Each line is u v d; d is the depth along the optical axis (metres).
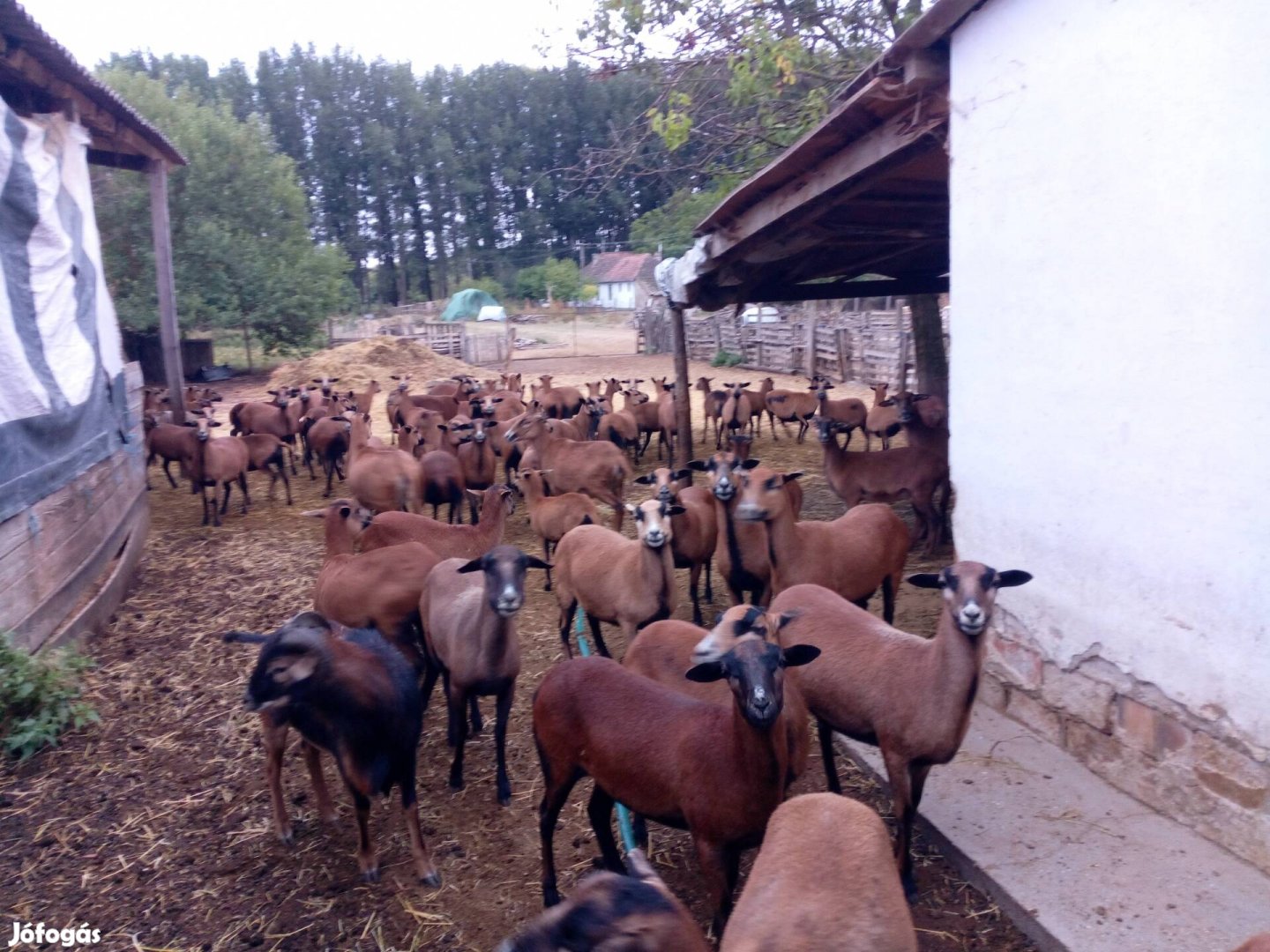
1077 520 4.97
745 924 2.91
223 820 5.26
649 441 17.91
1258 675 3.98
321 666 4.23
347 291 57.03
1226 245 3.93
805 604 5.21
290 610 8.76
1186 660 4.35
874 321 25.81
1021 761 5.15
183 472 13.42
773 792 3.70
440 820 5.25
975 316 5.72
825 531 6.75
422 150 91.00
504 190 96.38
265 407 16.97
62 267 8.66
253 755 5.98
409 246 96.56
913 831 4.82
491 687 5.47
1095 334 4.71
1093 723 4.98
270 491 14.19
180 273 32.91
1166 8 4.12
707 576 8.91
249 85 88.81
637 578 6.56
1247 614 4.00
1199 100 4.00
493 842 5.02
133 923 4.40
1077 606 5.03
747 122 16.80
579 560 7.15
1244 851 4.13
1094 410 4.77
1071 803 4.71
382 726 4.41
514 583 5.19
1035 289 5.14
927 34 5.54
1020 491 5.42
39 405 7.64
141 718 6.53
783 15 15.27
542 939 2.28
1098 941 3.73
